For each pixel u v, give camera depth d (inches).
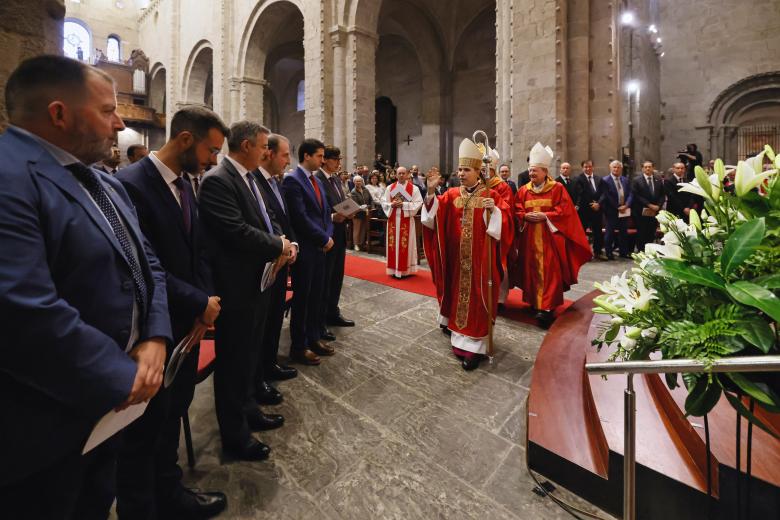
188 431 79.4
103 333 38.9
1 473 34.1
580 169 302.0
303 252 121.6
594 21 300.4
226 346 80.1
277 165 111.3
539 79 300.4
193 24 697.6
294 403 104.4
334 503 71.4
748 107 510.3
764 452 63.0
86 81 40.5
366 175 421.7
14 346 32.1
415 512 69.5
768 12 491.8
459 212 133.5
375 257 314.5
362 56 457.1
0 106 69.8
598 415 79.7
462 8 607.2
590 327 128.9
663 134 556.7
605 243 288.4
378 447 87.1
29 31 73.3
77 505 44.8
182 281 62.1
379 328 159.0
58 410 35.6
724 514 59.8
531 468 79.6
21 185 35.3
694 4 530.3
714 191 44.8
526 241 167.2
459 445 87.8
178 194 67.5
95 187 43.9
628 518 49.3
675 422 75.3
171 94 755.4
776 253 39.9
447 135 649.6
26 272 32.7
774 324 39.4
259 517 68.1
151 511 57.9
